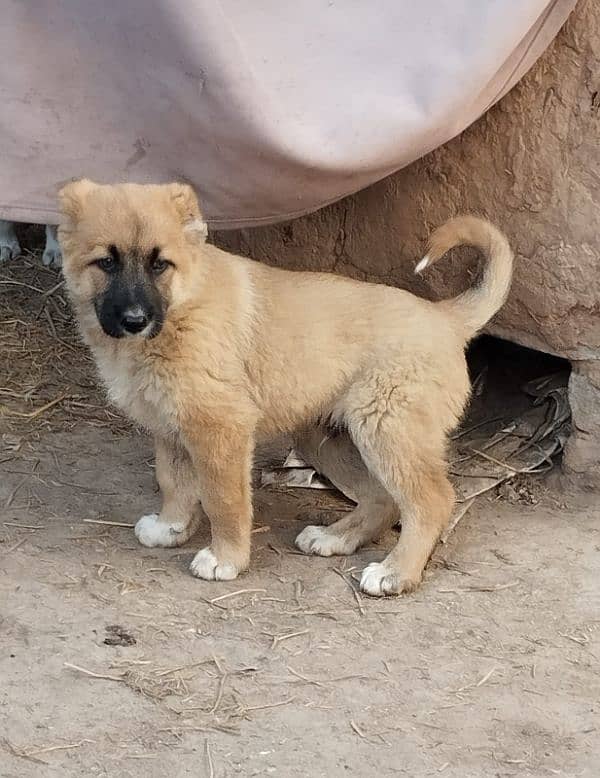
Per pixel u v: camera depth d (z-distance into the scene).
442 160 2.77
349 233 2.88
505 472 2.81
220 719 2.29
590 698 2.34
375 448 2.55
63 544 2.61
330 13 2.59
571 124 2.67
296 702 2.32
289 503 2.77
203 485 2.54
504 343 3.09
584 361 2.75
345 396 2.56
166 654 2.39
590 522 2.71
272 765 2.23
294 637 2.43
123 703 2.31
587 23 2.63
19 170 2.65
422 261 2.60
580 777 2.23
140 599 2.49
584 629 2.46
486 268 2.61
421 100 2.57
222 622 2.46
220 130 2.56
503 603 2.51
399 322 2.55
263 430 2.60
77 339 3.21
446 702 2.33
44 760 2.22
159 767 2.22
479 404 3.00
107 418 2.97
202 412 2.51
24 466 2.81
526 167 2.71
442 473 2.56
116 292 2.46
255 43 2.57
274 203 2.68
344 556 2.62
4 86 2.60
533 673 2.38
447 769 2.23
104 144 2.64
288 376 2.56
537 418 2.91
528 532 2.68
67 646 2.39
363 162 2.58
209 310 2.51
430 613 2.49
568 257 2.71
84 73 2.60
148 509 2.71
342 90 2.57
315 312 2.56
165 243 2.47
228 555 2.55
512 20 2.53
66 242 2.51
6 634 2.40
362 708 2.31
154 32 2.52
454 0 2.56
